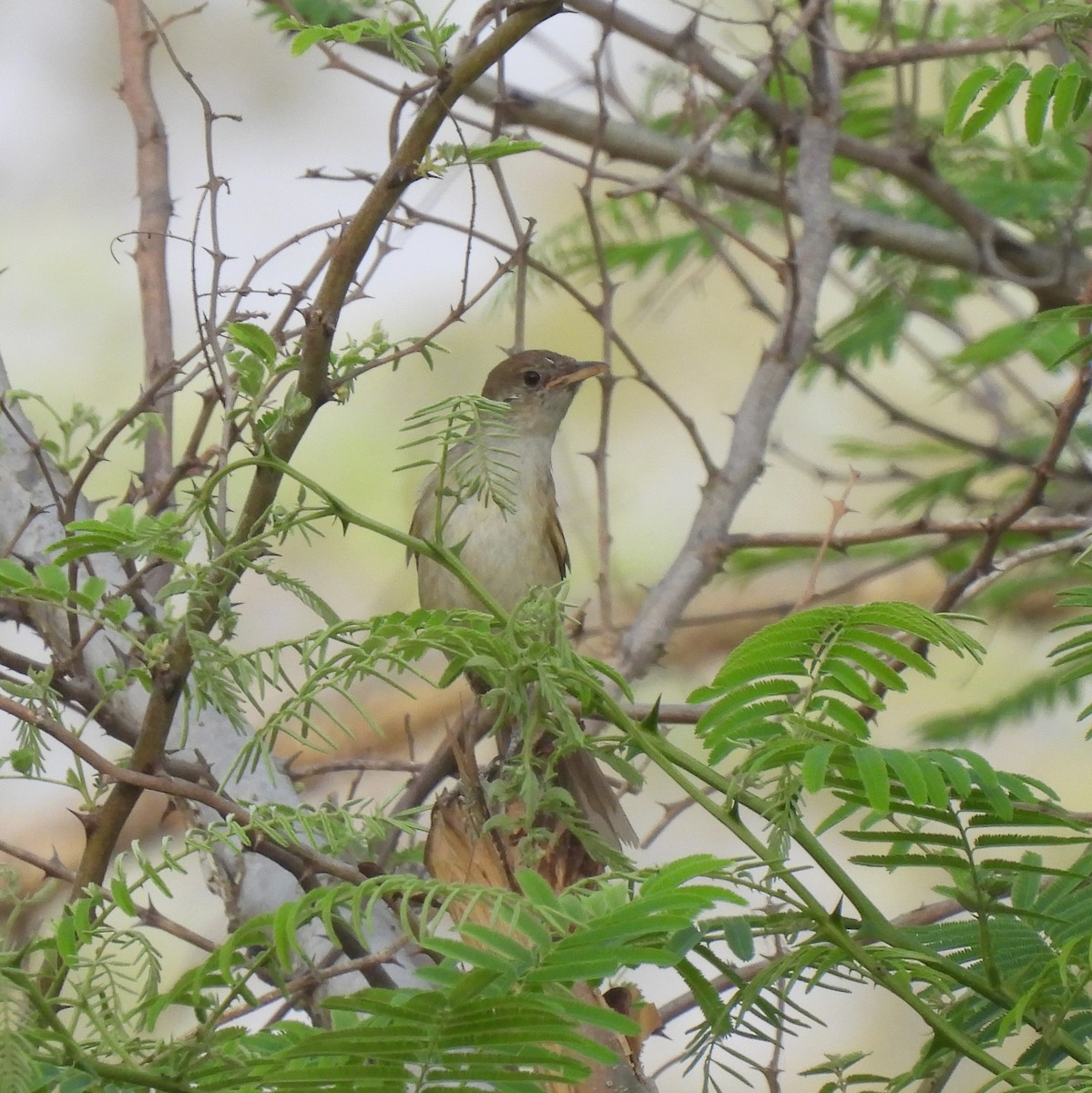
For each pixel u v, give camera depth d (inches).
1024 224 515.5
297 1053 140.6
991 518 354.6
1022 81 229.8
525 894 152.3
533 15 195.5
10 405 341.1
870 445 525.7
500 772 218.1
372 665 175.8
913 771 174.1
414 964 256.8
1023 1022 185.0
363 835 178.2
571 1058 142.4
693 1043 184.4
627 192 377.7
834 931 182.5
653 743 186.4
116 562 319.6
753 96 457.4
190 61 608.1
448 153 198.7
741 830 181.0
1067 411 343.3
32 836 495.2
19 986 146.4
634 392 634.8
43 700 198.7
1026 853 208.1
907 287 499.8
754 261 647.1
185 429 503.5
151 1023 155.0
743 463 403.9
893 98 533.6
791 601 531.5
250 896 283.9
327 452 568.1
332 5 370.9
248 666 177.8
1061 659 205.6
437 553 186.4
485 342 592.1
